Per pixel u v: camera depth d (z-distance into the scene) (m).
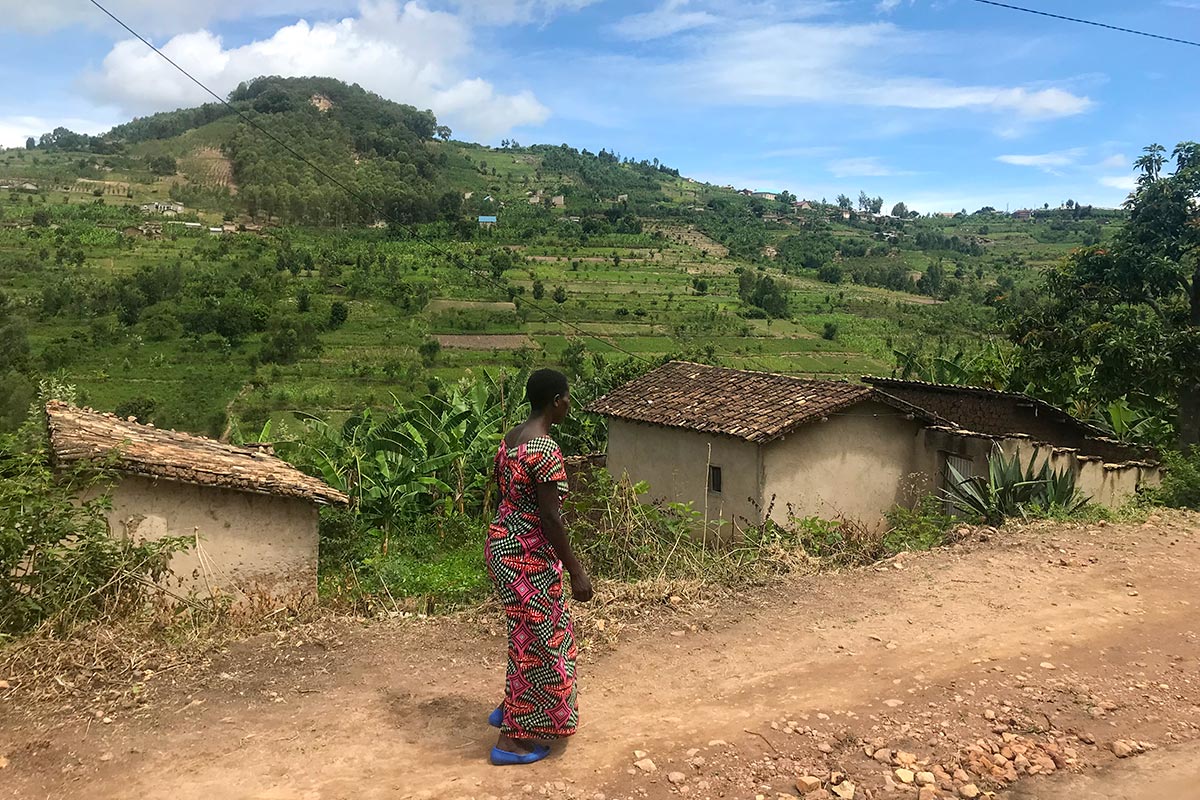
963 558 6.68
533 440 3.23
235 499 8.78
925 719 3.82
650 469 13.74
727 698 3.99
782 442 12.10
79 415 10.25
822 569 6.55
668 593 5.52
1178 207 16.08
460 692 4.00
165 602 5.34
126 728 3.47
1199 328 15.20
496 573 3.31
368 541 13.02
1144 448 13.62
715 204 149.62
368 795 3.02
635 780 3.18
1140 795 3.30
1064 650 4.75
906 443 13.34
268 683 3.99
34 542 5.01
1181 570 6.39
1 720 3.49
